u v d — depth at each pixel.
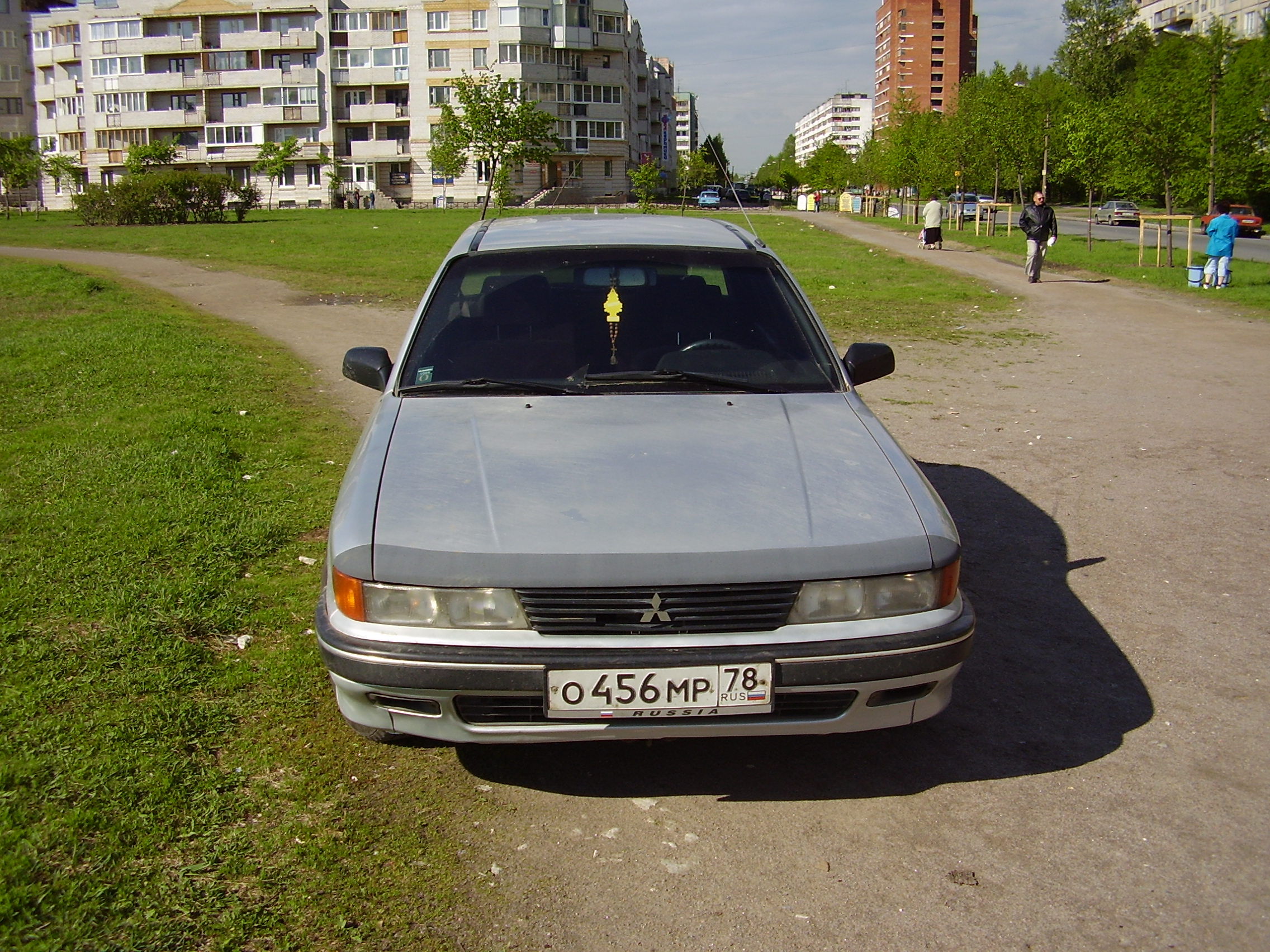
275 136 81.06
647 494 3.03
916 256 27.33
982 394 9.55
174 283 18.95
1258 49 31.22
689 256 4.41
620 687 2.75
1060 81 73.25
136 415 7.77
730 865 2.81
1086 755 3.38
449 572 2.78
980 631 4.37
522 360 3.92
